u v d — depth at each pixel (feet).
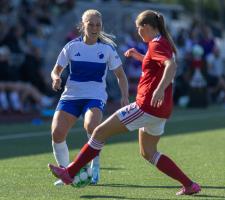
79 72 87.35
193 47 237.86
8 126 174.09
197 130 163.22
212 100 252.21
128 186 87.56
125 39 225.15
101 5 229.25
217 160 111.75
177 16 323.98
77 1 266.16
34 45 211.41
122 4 237.86
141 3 290.97
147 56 77.46
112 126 78.38
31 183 89.51
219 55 257.14
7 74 193.98
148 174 96.99
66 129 86.89
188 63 239.09
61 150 87.10
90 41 87.56
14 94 192.44
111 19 226.58
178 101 240.53
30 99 198.18
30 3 240.12
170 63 74.13
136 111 77.51
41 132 159.33
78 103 87.61
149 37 78.38
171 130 162.91
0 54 194.29
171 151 123.54
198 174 97.25
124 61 225.35
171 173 80.64
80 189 85.10
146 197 79.97
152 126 79.00
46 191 83.61
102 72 88.12
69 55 87.61
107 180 91.91
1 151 124.36
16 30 207.31
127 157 115.03
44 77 208.33
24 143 137.59
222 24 312.29
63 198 79.05
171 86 78.54
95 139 79.05
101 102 87.61
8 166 104.99
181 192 81.30
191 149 126.62
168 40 77.46
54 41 218.38
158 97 73.72
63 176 79.41
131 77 230.48
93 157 79.66
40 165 106.11
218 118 196.95
